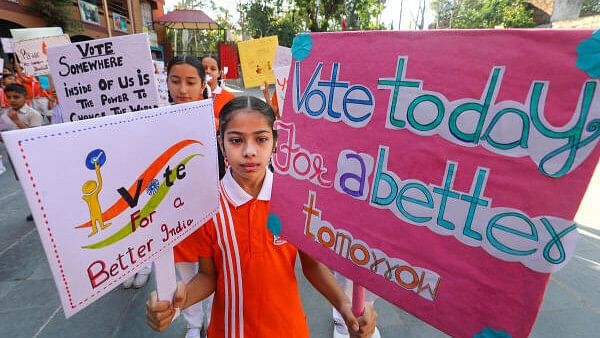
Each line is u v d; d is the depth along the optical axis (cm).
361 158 83
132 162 80
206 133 101
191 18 1819
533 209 63
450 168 71
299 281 261
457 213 71
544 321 218
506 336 67
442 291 75
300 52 94
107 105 196
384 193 81
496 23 2180
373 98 80
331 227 91
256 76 468
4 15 1031
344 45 84
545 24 1964
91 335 209
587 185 57
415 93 74
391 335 209
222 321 114
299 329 116
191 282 112
